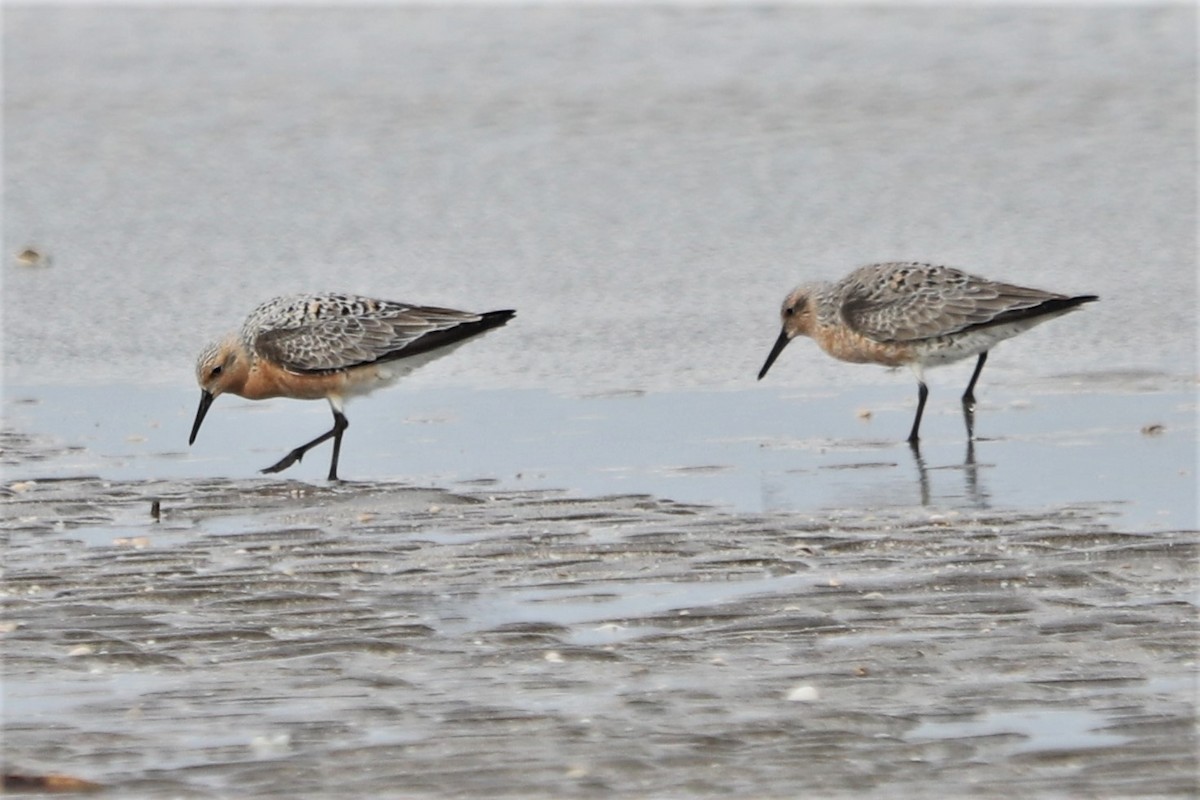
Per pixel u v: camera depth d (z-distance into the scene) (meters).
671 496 13.03
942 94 35.88
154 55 41.84
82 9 47.34
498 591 10.54
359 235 25.25
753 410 16.22
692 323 19.83
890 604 10.09
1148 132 31.86
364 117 34.78
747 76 38.25
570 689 8.80
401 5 47.09
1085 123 32.84
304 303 15.17
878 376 17.53
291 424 16.03
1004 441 14.77
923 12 44.78
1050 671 8.93
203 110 35.66
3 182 29.41
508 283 22.08
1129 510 12.30
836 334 16.33
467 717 8.41
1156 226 24.58
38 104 36.44
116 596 10.45
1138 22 42.94
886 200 26.95
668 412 16.17
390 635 9.69
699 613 10.00
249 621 9.96
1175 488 12.94
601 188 28.33
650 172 29.45
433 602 10.33
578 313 20.41
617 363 18.14
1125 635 9.43
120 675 9.10
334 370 14.98
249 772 7.76
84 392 17.16
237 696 8.75
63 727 8.33
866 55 40.25
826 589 10.39
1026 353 18.09
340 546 11.65
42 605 10.29
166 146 32.38
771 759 7.85
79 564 11.20
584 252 23.86
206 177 29.69
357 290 21.72
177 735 8.22
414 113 35.00
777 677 8.93
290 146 32.22
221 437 15.53
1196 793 7.39
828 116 34.03
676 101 35.72
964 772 7.67
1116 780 7.54
